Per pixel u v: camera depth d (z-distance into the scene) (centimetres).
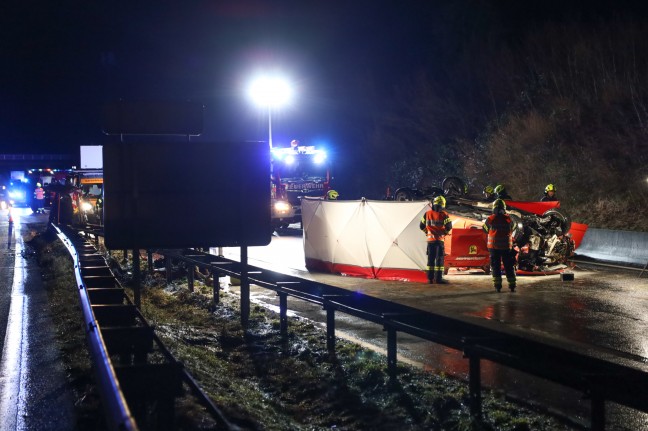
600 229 2077
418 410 661
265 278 1170
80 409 627
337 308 843
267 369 841
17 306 1240
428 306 1233
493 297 1327
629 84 2858
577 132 2845
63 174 3897
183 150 940
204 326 1099
